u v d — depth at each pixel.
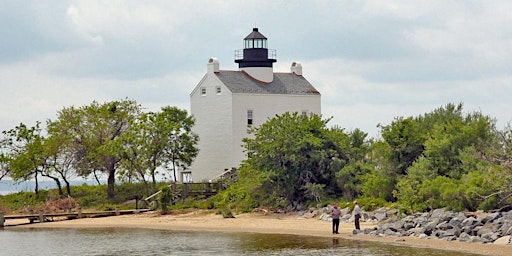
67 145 90.06
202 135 91.06
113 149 85.38
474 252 45.44
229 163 88.31
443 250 46.78
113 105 92.25
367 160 73.31
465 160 62.97
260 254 48.97
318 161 73.44
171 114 89.50
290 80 94.50
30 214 77.69
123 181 87.81
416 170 63.69
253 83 91.19
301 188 72.75
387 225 56.19
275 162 74.06
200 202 79.56
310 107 92.88
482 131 65.62
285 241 54.78
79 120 91.06
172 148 86.50
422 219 55.06
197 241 56.62
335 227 58.72
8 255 51.56
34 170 90.75
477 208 56.31
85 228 68.81
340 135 75.69
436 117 73.81
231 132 88.06
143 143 84.69
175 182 85.44
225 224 67.25
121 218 76.06
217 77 89.88
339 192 72.94
